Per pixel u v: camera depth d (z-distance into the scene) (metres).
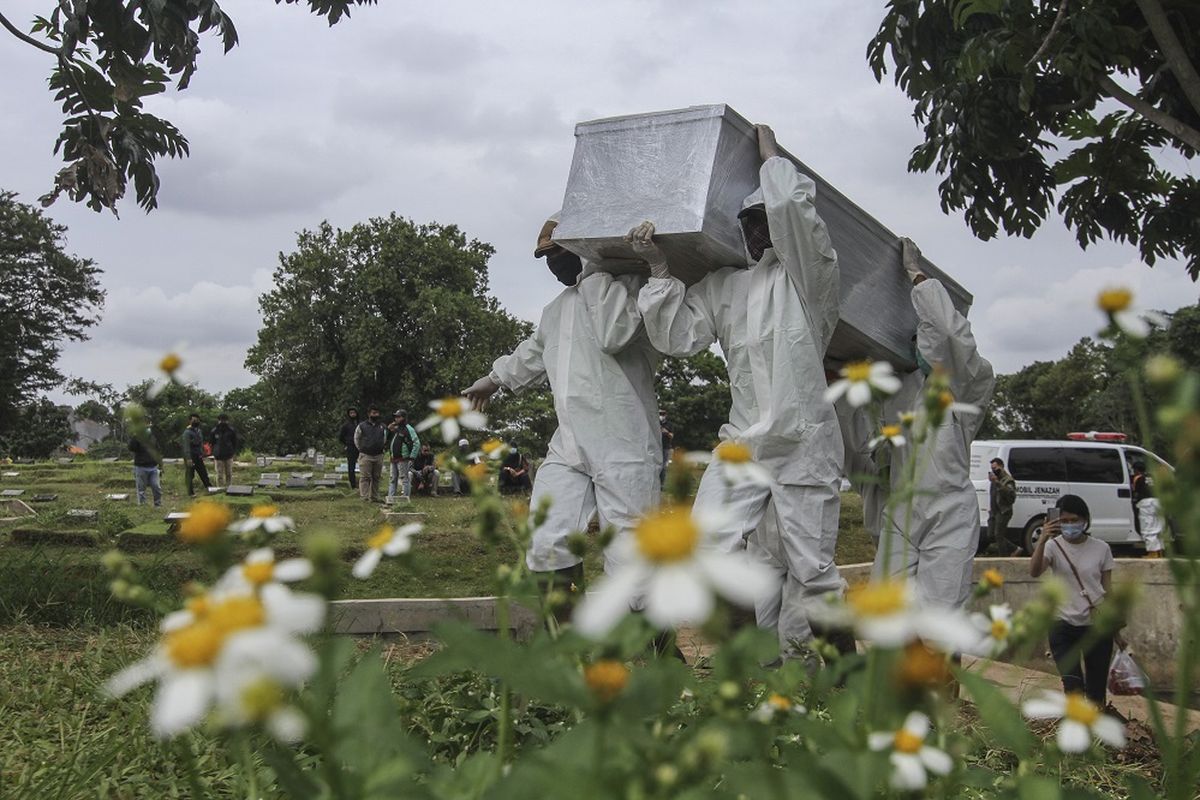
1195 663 1.42
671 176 5.12
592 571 5.54
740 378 5.21
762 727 1.54
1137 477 15.77
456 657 1.37
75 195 6.66
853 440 5.92
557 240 5.33
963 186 8.34
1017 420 52.53
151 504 16.94
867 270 5.67
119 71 6.47
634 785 1.21
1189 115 7.86
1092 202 8.81
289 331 44.50
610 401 5.45
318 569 1.21
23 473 30.95
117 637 5.76
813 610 1.08
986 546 16.23
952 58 7.66
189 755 1.61
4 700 4.15
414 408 42.41
